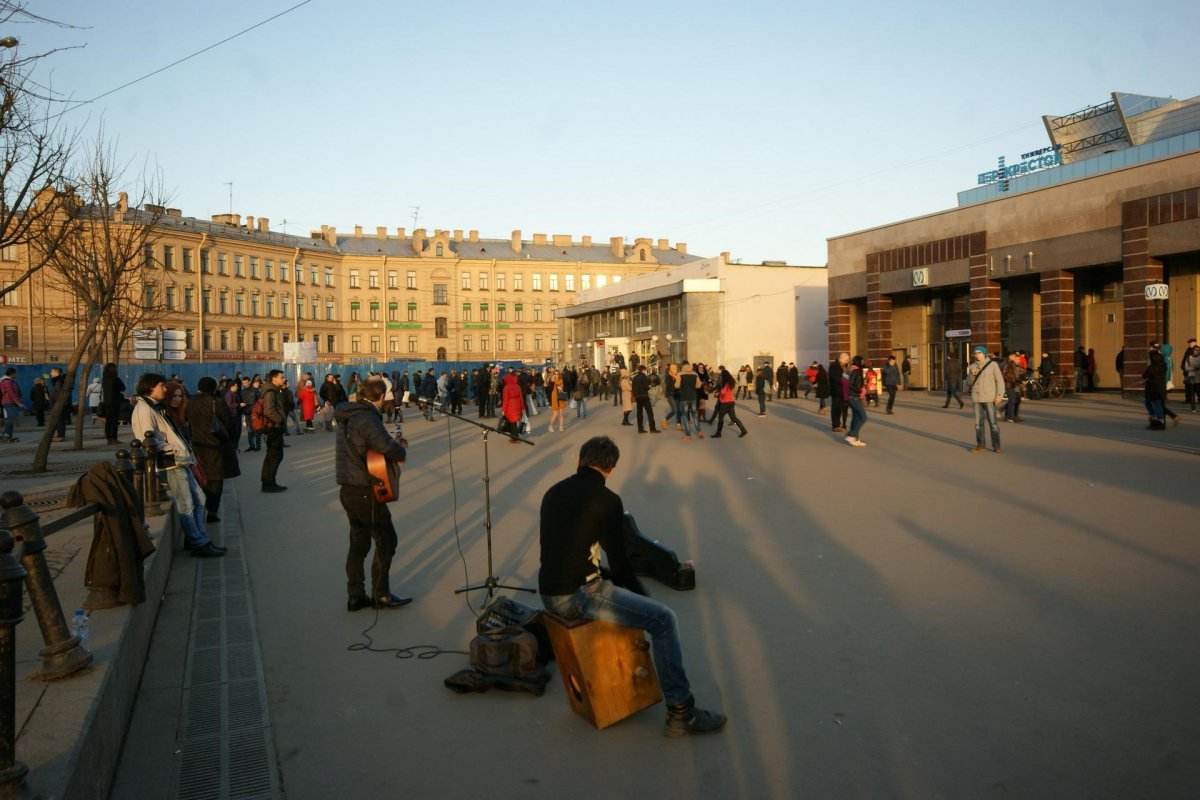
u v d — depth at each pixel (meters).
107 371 20.69
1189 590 6.21
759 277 49.41
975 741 4.00
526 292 92.19
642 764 3.94
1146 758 3.78
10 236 10.30
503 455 17.50
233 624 6.19
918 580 6.74
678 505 10.59
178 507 8.24
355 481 6.41
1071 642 5.23
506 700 4.77
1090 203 28.02
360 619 6.30
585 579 4.43
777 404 33.88
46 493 10.60
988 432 18.38
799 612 6.05
